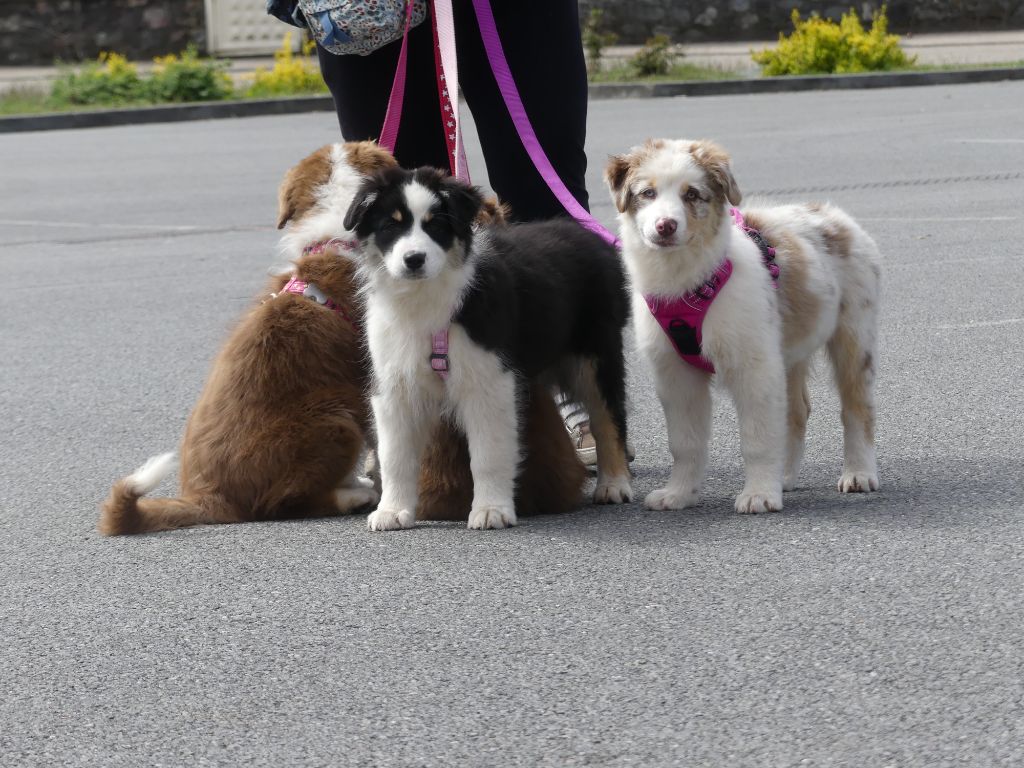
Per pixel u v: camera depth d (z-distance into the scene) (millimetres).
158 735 4195
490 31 7391
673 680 4336
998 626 4617
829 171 17250
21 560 6047
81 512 6848
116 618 5207
